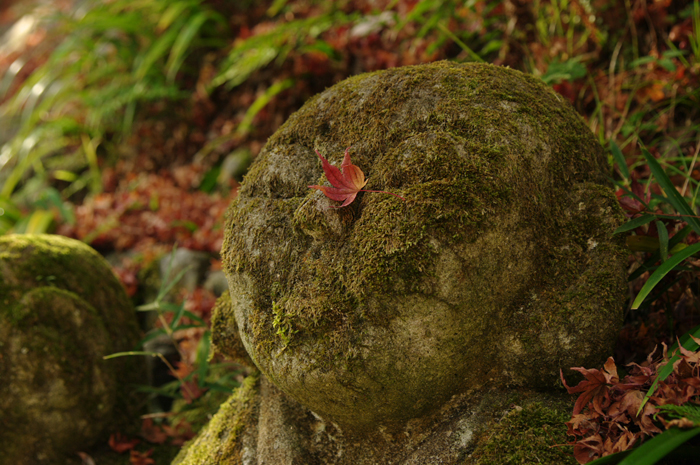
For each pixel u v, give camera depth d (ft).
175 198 11.55
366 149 4.15
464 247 3.60
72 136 14.98
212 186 11.79
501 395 4.06
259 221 4.27
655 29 7.63
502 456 3.68
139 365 7.18
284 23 11.81
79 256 6.88
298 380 3.92
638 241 4.65
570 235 4.07
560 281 4.00
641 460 2.80
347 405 3.94
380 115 4.19
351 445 4.40
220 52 13.56
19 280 6.12
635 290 5.29
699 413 3.16
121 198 12.21
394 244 3.61
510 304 3.94
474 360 3.97
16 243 6.45
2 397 5.69
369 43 10.64
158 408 7.69
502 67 4.48
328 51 10.79
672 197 4.50
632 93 6.97
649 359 3.94
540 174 3.96
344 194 3.70
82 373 6.14
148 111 13.69
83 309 6.36
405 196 3.72
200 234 10.11
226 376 6.68
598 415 3.57
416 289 3.58
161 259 10.18
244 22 13.65
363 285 3.67
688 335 3.87
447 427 4.08
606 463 3.15
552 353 3.94
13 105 15.93
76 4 19.48
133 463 6.32
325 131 4.42
